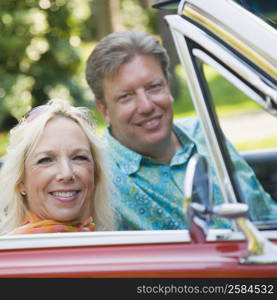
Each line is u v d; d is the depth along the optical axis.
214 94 3.87
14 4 18.31
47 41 18.44
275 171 5.95
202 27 3.62
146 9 25.77
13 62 18.23
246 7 3.65
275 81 3.49
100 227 4.71
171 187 5.13
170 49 17.66
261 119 5.96
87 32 21.25
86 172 4.29
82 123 4.39
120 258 3.64
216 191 4.86
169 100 5.16
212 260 3.58
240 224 3.45
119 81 5.07
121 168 5.10
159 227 5.02
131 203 5.02
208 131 3.71
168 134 5.20
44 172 4.22
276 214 4.00
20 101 18.02
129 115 5.11
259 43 3.51
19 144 4.29
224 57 3.54
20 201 4.39
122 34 5.09
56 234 3.77
